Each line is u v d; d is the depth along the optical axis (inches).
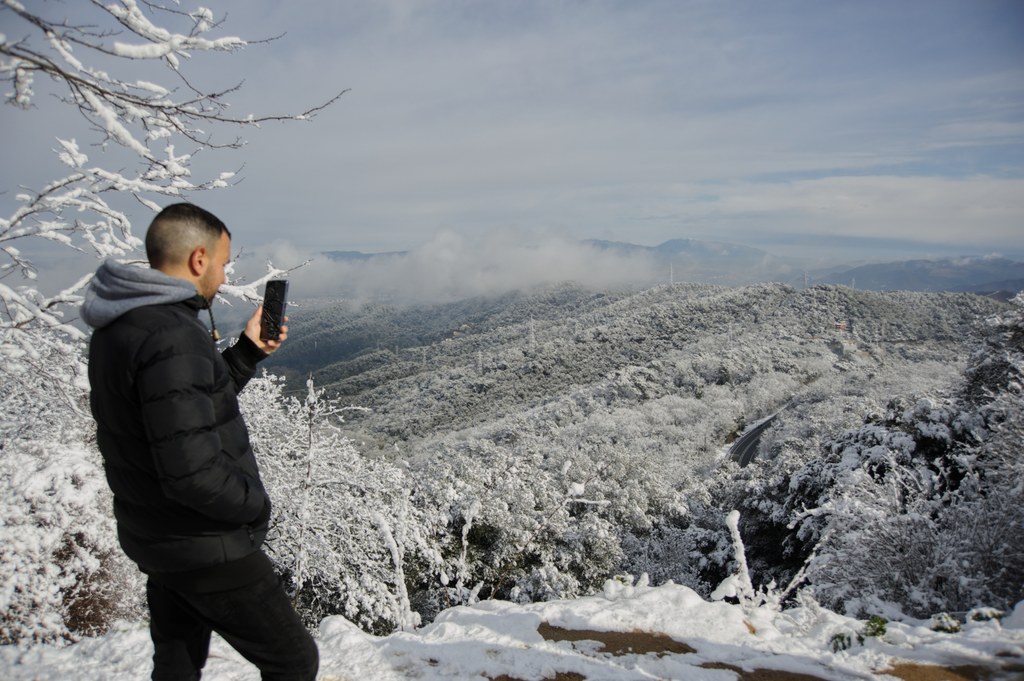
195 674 89.4
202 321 73.8
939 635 145.4
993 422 418.6
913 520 313.6
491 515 609.9
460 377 5059.1
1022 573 273.6
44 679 131.3
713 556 762.2
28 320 152.6
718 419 2623.0
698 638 149.3
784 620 163.6
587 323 7204.7
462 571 349.4
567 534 683.4
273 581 80.4
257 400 411.8
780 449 1769.2
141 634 154.8
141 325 66.9
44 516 219.5
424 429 3946.9
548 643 146.4
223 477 67.0
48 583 209.5
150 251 74.6
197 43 104.4
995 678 127.3
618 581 187.6
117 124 105.5
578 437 2285.9
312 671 84.2
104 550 230.2
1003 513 284.8
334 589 486.3
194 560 72.2
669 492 1035.9
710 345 4360.2
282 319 92.5
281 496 417.7
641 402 3002.0
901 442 565.6
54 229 158.4
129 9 101.2
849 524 349.4
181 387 65.1
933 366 3292.3
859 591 311.6
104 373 67.8
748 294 5590.6
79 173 149.7
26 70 84.8
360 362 7805.1
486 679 128.9
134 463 69.3
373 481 470.9
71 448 264.1
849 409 1907.0
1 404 331.0
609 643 147.3
